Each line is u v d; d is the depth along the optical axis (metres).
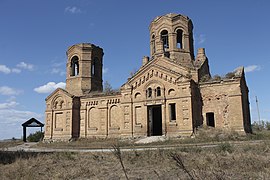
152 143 31.80
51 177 14.09
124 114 40.16
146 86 39.28
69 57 49.72
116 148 11.12
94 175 14.09
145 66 39.69
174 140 32.84
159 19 43.66
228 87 35.59
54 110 47.09
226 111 35.22
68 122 45.19
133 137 38.69
